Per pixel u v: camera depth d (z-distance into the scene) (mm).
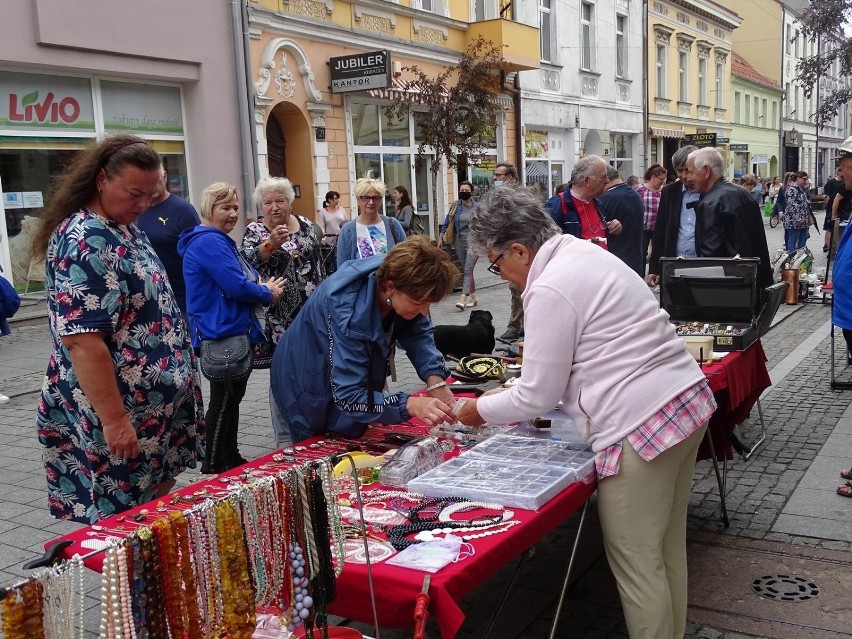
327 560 1798
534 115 19062
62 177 2469
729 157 34125
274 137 12422
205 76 10672
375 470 2578
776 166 41906
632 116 24516
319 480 1779
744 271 4109
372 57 12250
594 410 2254
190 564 1527
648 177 10680
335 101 13000
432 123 13547
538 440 2797
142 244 2619
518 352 4152
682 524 2525
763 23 41250
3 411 6051
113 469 2541
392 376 5688
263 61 11523
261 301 4148
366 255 5738
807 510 3840
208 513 1564
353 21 13328
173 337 2680
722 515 3723
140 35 9773
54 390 2553
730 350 3877
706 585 3170
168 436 2707
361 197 5758
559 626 2939
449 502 2264
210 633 1566
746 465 4516
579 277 2230
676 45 27547
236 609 1595
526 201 2330
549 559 3488
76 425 2521
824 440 4883
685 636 2809
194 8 10398
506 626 2955
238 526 1607
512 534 2027
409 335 3004
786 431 5102
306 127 12500
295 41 12109
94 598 3113
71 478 2639
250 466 2543
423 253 2473
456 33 16062
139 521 2051
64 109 9406
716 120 32188
